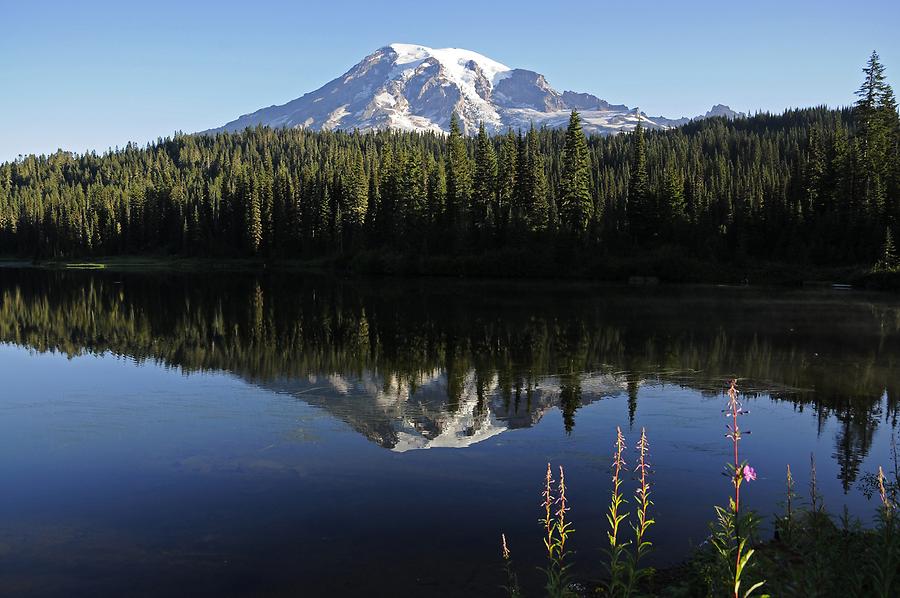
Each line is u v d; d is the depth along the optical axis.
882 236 64.31
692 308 42.94
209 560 9.52
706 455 14.13
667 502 11.38
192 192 144.12
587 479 12.58
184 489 12.26
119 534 10.43
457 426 16.44
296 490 12.11
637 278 68.81
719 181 109.19
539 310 41.91
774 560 7.30
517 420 17.02
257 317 38.31
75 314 40.06
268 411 17.83
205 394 19.84
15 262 127.62
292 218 110.62
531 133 91.38
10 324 35.69
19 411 17.94
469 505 11.28
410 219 87.19
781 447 14.77
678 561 9.05
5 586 8.91
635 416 17.38
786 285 63.25
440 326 34.47
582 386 20.92
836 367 23.92
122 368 23.92
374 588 8.60
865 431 16.02
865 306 44.06
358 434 15.73
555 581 6.75
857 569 6.38
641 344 28.86
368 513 11.02
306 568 9.20
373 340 29.97
